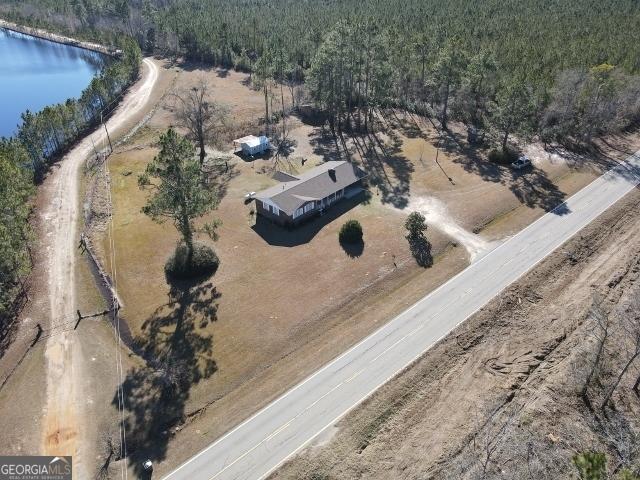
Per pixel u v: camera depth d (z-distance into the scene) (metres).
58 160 73.06
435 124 85.31
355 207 60.19
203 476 31.44
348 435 33.66
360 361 39.31
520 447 31.53
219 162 72.44
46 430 34.03
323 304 44.97
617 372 37.03
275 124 86.12
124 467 31.98
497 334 41.62
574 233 54.53
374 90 81.31
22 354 39.94
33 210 59.47
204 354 40.03
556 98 77.06
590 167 69.50
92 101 89.75
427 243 53.28
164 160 44.81
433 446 32.53
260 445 33.25
